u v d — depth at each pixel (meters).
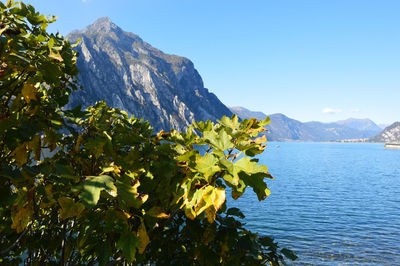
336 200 37.41
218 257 1.62
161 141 1.83
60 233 1.87
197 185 1.17
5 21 1.38
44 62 1.29
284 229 23.03
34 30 1.52
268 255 1.88
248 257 1.73
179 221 1.75
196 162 1.06
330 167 88.62
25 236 1.72
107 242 1.29
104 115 1.99
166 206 1.45
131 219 1.36
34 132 1.21
